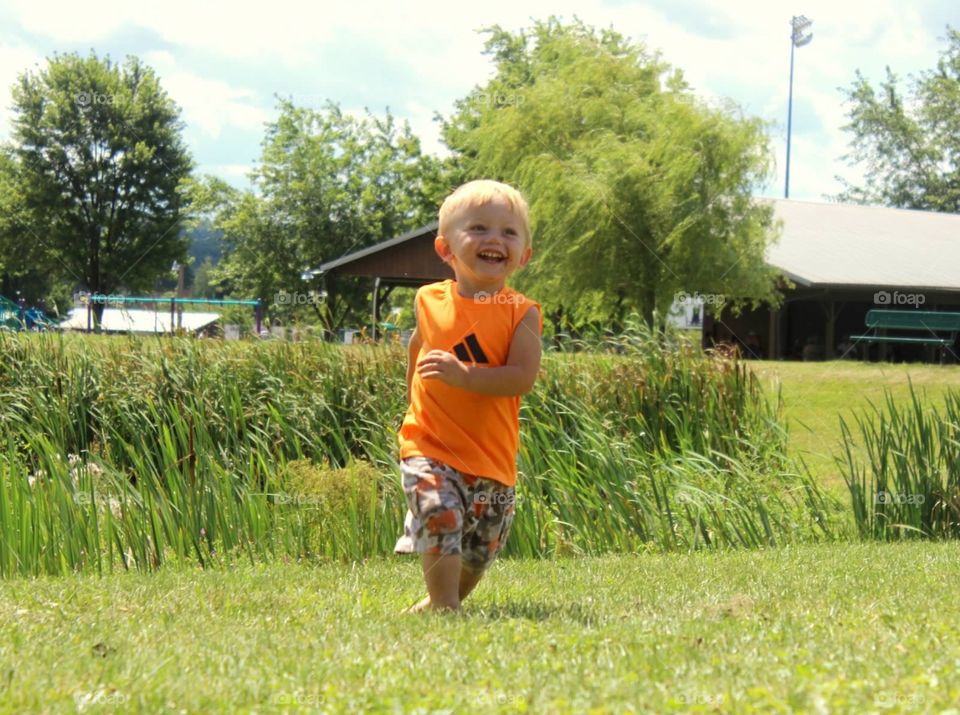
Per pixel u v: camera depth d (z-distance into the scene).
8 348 9.88
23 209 44.03
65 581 5.34
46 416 8.60
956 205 68.56
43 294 52.56
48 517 6.64
